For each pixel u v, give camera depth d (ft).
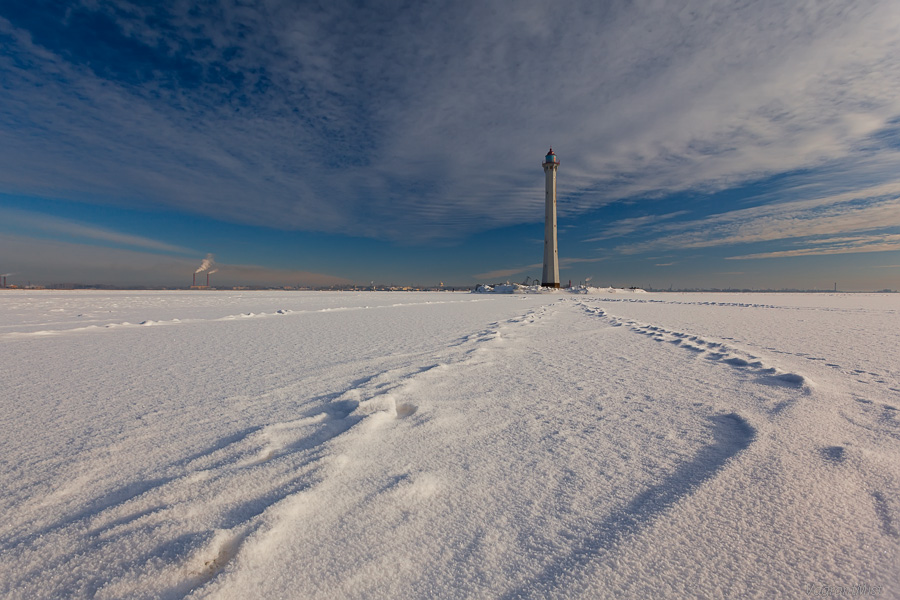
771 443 7.31
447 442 7.63
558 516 5.09
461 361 15.79
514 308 54.95
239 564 4.11
